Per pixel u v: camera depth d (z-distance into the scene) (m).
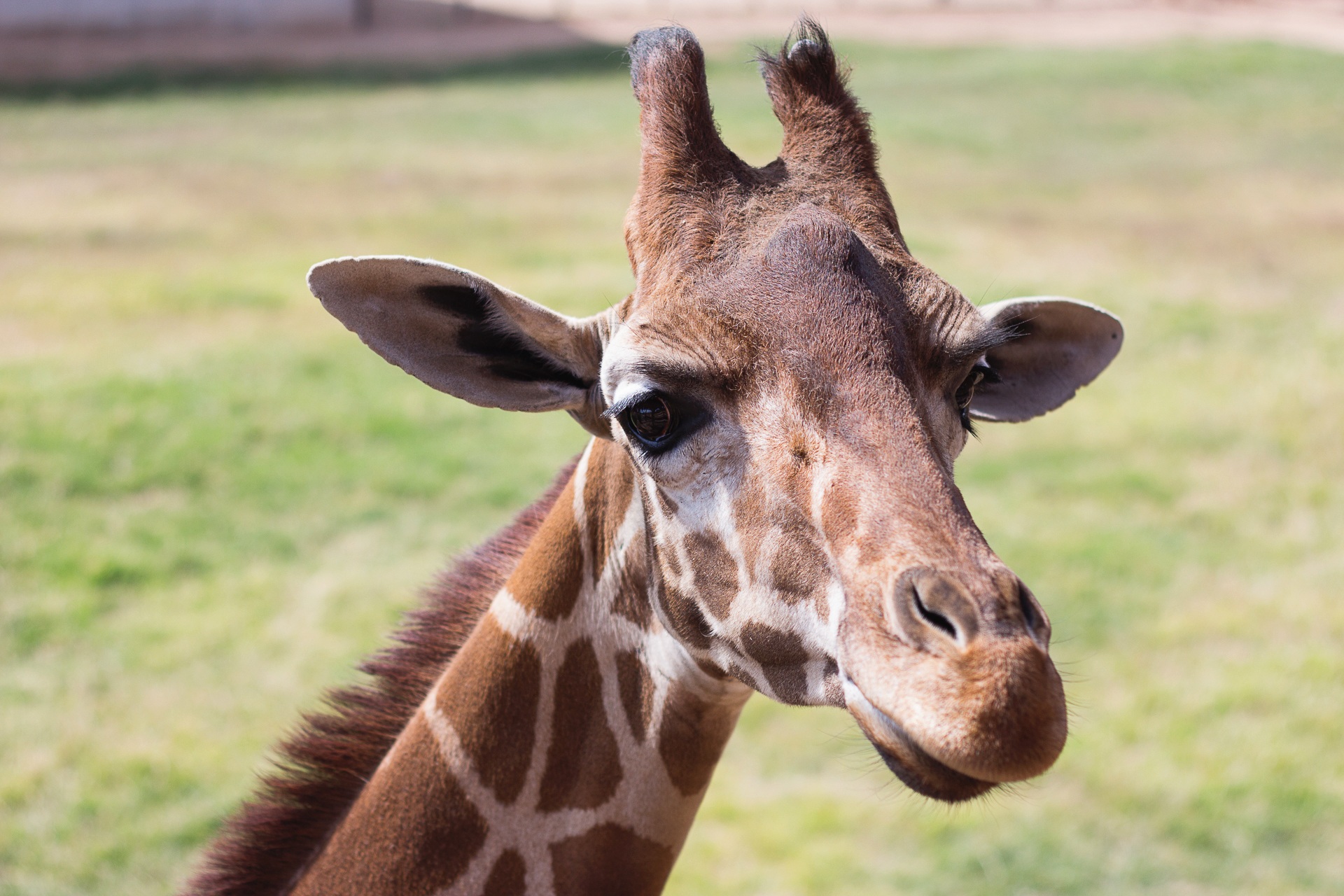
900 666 2.33
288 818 3.43
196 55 30.56
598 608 3.22
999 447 10.55
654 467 2.89
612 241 15.77
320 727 3.50
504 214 17.03
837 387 2.67
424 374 3.21
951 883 6.19
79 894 5.97
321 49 31.86
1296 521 9.36
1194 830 6.48
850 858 6.32
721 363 2.75
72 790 6.55
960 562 2.42
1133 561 8.71
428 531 9.02
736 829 6.50
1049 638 2.40
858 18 36.12
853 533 2.53
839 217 2.92
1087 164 20.61
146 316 12.82
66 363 11.53
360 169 19.55
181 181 18.41
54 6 32.91
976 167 20.34
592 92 26.55
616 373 2.88
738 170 3.03
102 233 15.62
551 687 3.22
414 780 3.23
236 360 11.77
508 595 3.27
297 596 8.22
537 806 3.21
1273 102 25.36
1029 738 2.21
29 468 9.51
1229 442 10.62
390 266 3.07
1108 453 10.45
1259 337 13.05
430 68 29.62
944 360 2.85
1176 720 7.18
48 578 8.22
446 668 3.46
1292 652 7.77
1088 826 6.52
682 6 37.69
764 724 7.32
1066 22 35.31
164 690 7.30
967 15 36.59
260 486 9.54
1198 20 35.38
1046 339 3.66
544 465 10.06
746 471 2.75
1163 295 14.27
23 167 19.02
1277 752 6.95
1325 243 16.45
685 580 2.93
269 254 14.95
